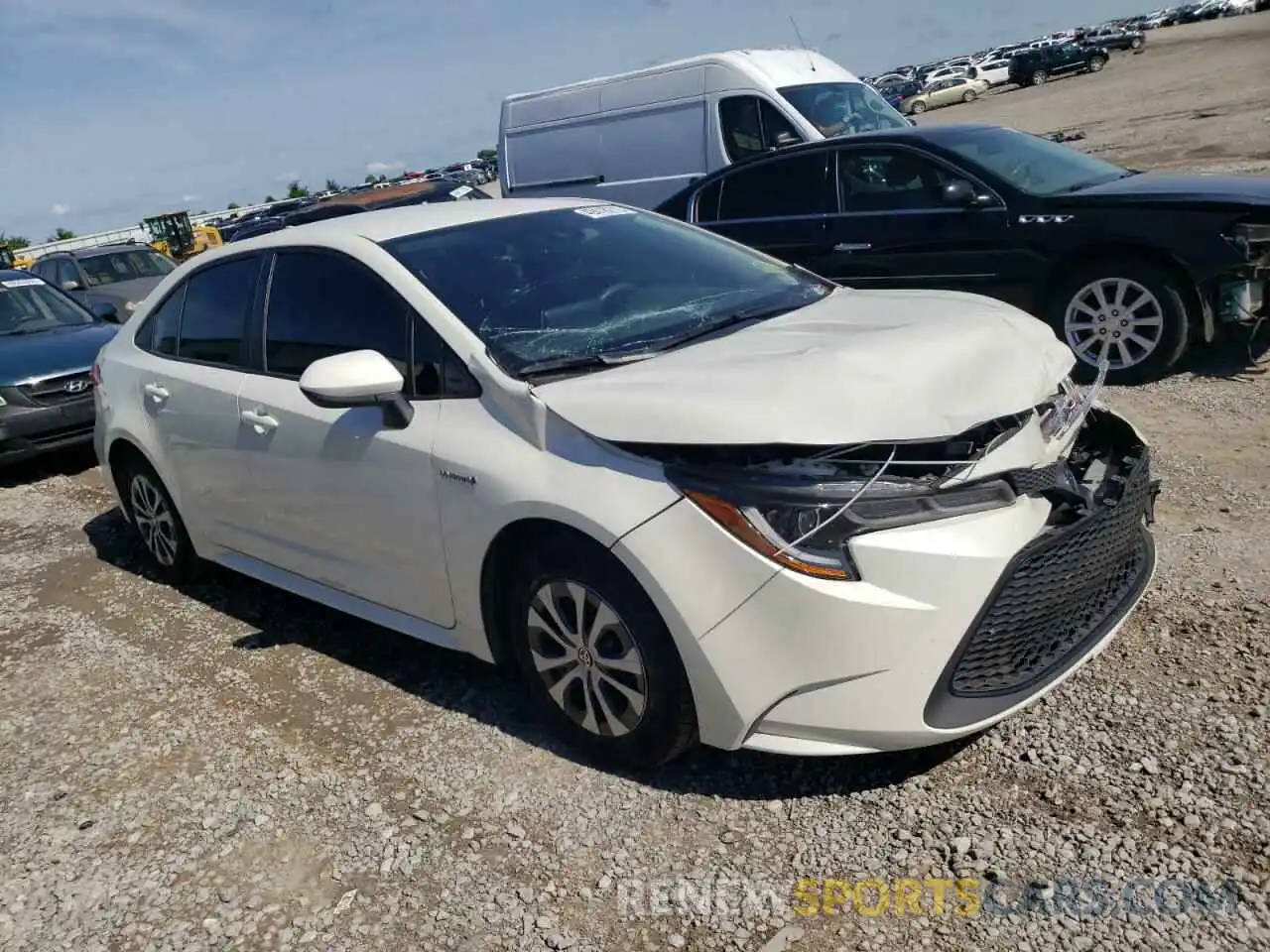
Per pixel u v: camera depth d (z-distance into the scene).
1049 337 3.31
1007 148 7.06
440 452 3.24
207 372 4.37
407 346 3.48
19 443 7.54
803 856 2.71
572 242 3.95
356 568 3.79
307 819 3.14
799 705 2.68
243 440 4.09
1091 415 3.40
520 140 12.18
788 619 2.61
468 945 2.57
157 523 5.07
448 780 3.23
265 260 4.21
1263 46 40.31
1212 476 4.68
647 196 11.15
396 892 2.79
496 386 3.16
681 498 2.71
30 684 4.32
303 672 4.08
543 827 2.95
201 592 5.07
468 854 2.89
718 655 2.70
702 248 4.19
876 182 7.22
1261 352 6.41
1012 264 6.55
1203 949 2.26
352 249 3.80
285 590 4.55
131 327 5.11
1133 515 3.11
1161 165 15.01
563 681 3.17
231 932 2.72
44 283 9.34
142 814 3.29
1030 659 2.83
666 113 10.77
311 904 2.79
